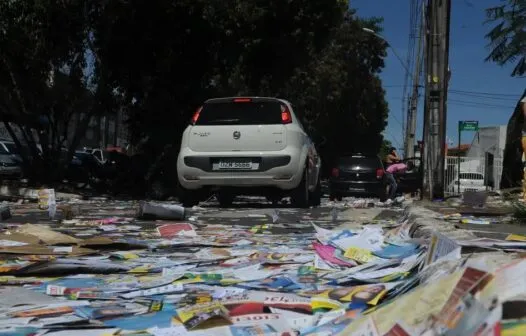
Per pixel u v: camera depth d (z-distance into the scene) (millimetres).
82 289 3666
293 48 17141
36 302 3404
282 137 9805
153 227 7109
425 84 13703
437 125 13594
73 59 15016
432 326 1870
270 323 2654
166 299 3365
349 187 19094
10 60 14016
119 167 16750
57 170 15820
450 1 13453
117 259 4789
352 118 39406
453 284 1945
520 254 2031
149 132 16328
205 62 16125
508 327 1646
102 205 11320
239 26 15992
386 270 3742
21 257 4812
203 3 15000
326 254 4551
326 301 2992
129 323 2828
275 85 18578
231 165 9836
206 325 2648
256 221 8039
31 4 13539
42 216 8484
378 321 2111
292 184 9906
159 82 15750
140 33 14945
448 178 24234
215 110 10125
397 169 21062
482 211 8875
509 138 14859
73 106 15789
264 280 3809
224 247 5465
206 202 12031
